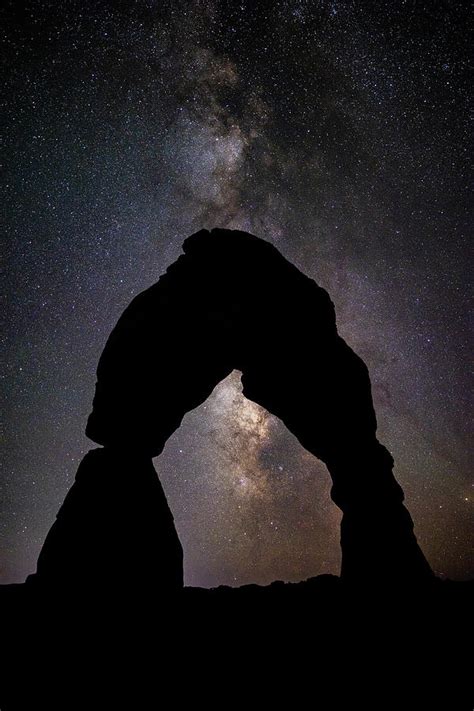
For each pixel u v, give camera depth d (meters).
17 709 1.33
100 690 1.33
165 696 1.30
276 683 1.33
